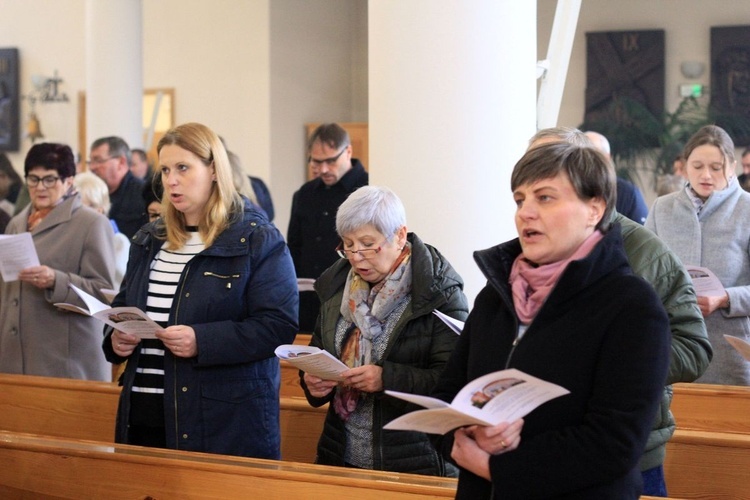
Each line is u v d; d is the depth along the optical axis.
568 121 11.55
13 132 12.40
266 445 3.08
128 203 6.53
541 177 1.90
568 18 4.83
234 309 3.05
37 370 4.25
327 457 2.98
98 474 2.89
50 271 4.12
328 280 3.10
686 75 11.23
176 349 2.93
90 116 8.66
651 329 1.82
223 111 11.61
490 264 2.01
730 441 3.04
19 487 3.03
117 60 8.59
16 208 6.84
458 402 1.79
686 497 3.08
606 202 1.92
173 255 3.12
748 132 10.84
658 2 11.31
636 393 1.79
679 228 4.20
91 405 3.99
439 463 2.86
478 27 3.74
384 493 2.49
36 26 12.34
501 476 1.81
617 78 11.32
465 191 3.76
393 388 2.76
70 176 4.34
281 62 11.55
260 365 3.08
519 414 1.82
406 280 2.88
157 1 11.84
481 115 3.76
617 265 1.89
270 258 3.10
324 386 2.91
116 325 2.94
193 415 2.99
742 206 4.13
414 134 3.78
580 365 1.85
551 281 1.92
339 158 5.59
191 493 2.74
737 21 11.12
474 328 2.05
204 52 11.66
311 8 11.94
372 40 3.88
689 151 4.19
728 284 4.09
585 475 1.78
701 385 3.77
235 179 4.82
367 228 2.84
